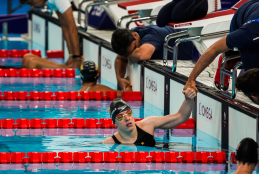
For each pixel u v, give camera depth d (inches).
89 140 573.6
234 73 537.3
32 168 473.1
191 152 506.3
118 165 484.1
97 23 1237.7
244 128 504.4
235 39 441.1
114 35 776.9
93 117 687.7
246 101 555.2
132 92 831.7
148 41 816.3
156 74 762.8
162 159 500.1
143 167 477.4
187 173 457.1
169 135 604.7
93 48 1084.5
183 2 684.7
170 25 697.6
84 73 826.2
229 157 509.0
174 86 691.4
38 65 1049.5
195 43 695.7
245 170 367.9
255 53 441.1
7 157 497.4
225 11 724.0
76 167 477.1
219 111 570.3
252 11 446.0
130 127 536.1
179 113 545.3
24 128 633.6
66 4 1023.6
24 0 1039.0
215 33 655.1
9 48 1407.5
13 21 1750.7
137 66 851.4
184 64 818.2
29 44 1523.1
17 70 1000.9
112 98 827.4
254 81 368.8
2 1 1967.3
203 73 735.7
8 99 802.2
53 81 956.6
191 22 680.4
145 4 894.4
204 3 684.1
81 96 816.9
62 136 594.2
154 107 772.6
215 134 588.4
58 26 1316.4
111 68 971.3
